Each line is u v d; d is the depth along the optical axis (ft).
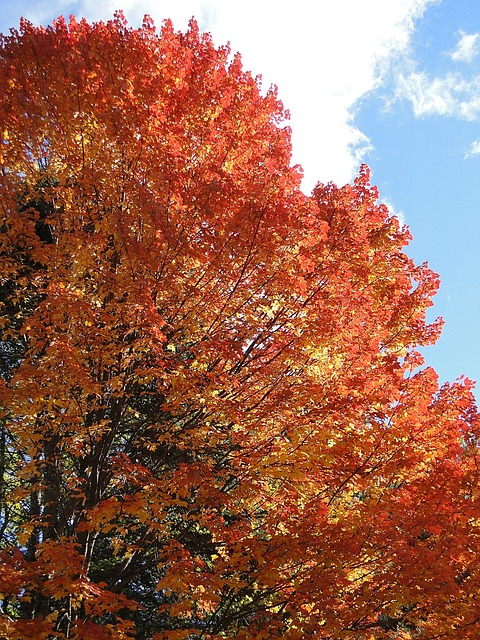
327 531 21.02
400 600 19.67
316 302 25.23
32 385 21.52
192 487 23.45
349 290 25.91
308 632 19.84
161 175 25.13
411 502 22.56
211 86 29.01
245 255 24.90
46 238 36.11
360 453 23.48
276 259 24.80
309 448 22.84
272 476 23.12
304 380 25.41
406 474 24.22
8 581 17.94
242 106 29.78
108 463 25.41
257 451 24.27
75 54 27.78
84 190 26.81
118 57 28.48
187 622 29.89
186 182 26.48
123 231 23.56
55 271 26.37
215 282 26.14
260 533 25.73
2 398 21.39
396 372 25.11
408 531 20.59
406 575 19.72
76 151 27.48
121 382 24.31
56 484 25.23
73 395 22.68
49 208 34.27
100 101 26.86
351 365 24.77
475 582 20.83
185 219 25.64
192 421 26.53
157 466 27.89
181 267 24.91
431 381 24.88
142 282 23.17
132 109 26.02
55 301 22.67
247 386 26.11
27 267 27.78
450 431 23.25
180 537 28.02
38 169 29.60
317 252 25.34
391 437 22.72
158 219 24.00
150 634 28.71
